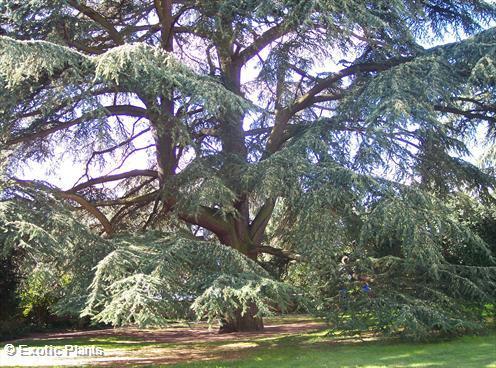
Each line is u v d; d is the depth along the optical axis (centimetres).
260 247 1584
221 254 1102
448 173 1414
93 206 1438
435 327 1226
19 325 1934
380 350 1146
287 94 1645
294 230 1282
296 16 1316
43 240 909
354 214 1197
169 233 1258
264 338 1540
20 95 1051
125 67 1063
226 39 1530
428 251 1123
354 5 1262
